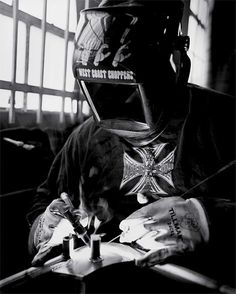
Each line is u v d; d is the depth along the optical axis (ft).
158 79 2.12
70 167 2.93
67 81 3.10
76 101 3.12
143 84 2.08
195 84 2.78
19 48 2.81
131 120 2.46
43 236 2.56
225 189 2.57
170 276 2.07
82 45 2.15
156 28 2.08
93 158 2.86
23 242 2.72
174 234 2.32
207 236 2.25
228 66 2.84
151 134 2.38
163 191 2.65
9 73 2.80
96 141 2.85
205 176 2.59
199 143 2.61
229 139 2.61
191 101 2.63
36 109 2.95
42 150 2.90
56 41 3.03
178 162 2.61
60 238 2.55
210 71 2.89
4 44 2.75
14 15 2.68
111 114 2.49
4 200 2.72
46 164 2.91
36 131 2.88
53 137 2.97
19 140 2.78
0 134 2.68
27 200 2.81
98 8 2.16
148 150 2.68
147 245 2.37
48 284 2.06
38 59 2.97
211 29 2.84
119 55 2.03
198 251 2.22
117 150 2.78
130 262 2.23
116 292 2.02
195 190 2.60
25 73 2.86
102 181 2.82
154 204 2.55
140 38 2.03
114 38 2.04
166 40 2.12
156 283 2.06
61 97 3.06
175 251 2.19
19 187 2.78
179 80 2.37
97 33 2.09
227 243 2.23
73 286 2.03
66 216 2.35
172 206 2.46
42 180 2.89
